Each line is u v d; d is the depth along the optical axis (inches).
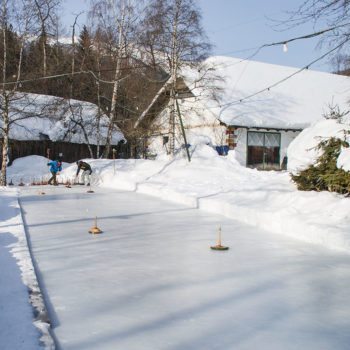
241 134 1053.2
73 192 768.9
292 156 635.5
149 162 971.9
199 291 217.6
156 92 1194.0
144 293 213.0
